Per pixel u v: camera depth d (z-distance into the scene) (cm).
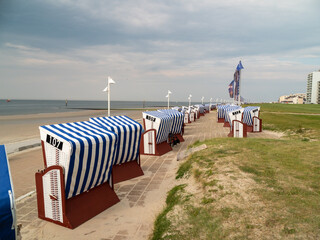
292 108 5175
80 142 593
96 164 649
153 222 601
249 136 1931
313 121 2494
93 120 985
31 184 892
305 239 432
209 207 588
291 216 508
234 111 2038
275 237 446
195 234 489
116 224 602
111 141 683
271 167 830
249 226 489
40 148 1556
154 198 757
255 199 597
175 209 611
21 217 642
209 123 3172
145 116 1377
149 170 1055
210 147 1191
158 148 1366
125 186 866
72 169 589
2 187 376
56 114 5141
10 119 3678
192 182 795
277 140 1374
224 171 803
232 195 629
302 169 802
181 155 1242
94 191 688
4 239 362
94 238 541
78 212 617
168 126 1465
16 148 1463
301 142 1288
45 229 582
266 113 3753
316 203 559
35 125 2806
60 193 589
